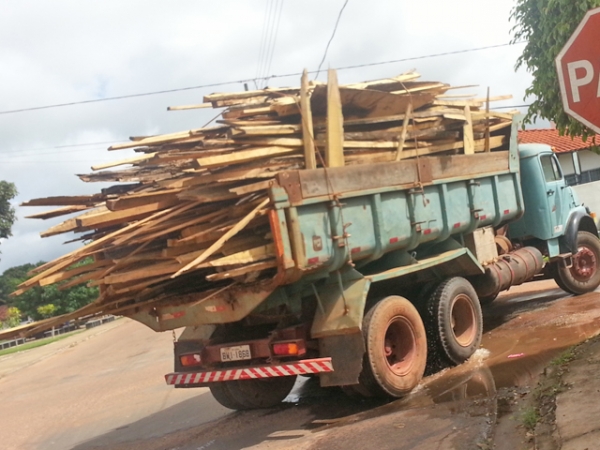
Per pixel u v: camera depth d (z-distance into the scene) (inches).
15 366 836.6
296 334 246.2
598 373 207.0
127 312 271.0
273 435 239.3
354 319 239.8
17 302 1831.9
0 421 392.8
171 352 562.9
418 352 267.6
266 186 222.2
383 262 283.3
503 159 348.2
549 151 406.3
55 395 461.4
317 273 243.9
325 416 254.4
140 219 248.8
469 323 306.7
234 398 283.6
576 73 118.6
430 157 291.9
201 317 252.2
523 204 369.7
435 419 214.5
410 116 289.1
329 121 252.7
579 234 421.7
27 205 255.4
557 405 185.3
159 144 254.7
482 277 341.1
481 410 214.4
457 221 305.4
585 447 150.6
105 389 434.9
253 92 262.1
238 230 216.2
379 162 275.9
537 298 443.8
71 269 257.4
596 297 401.7
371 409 250.1
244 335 271.0
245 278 230.5
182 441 256.5
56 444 299.9
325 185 239.5
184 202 244.7
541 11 294.0
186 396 355.9
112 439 285.9
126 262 245.1
